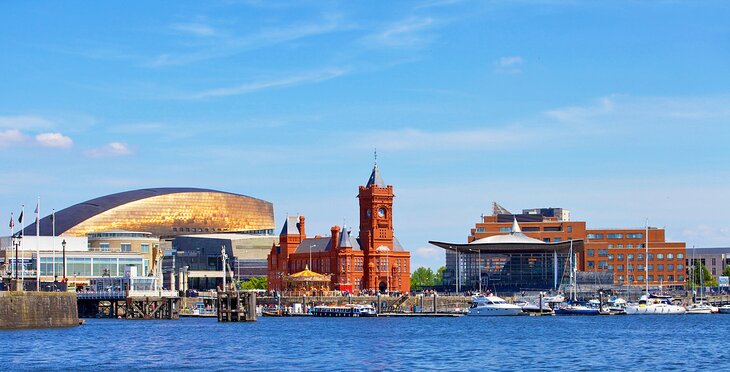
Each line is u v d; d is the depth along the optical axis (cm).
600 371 13850
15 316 19200
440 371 13812
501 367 14275
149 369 13875
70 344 17100
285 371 13750
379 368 14112
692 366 14462
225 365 14400
